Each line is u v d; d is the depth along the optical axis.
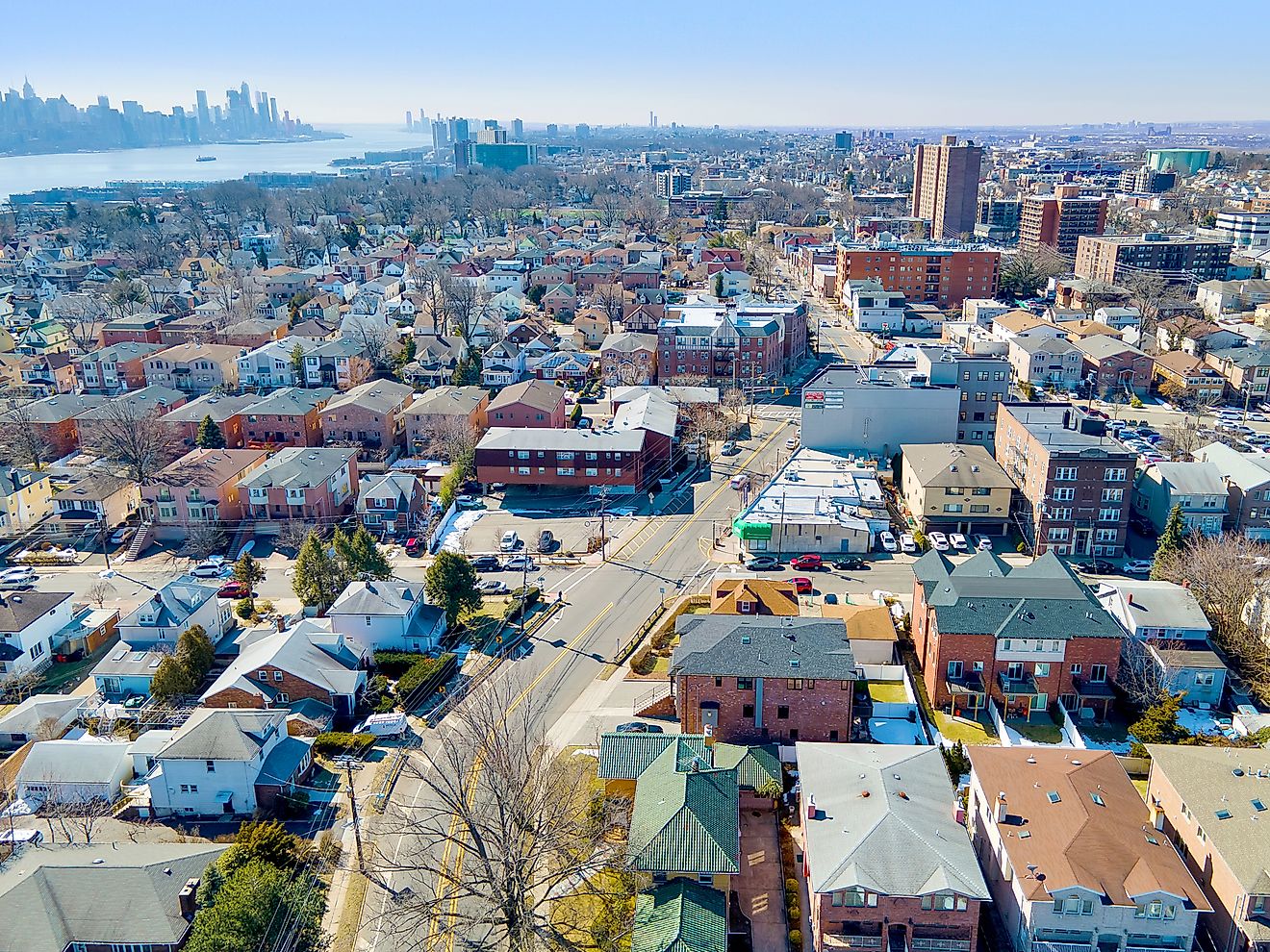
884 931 48.88
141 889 51.50
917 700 73.31
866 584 93.94
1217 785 55.25
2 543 105.50
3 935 48.75
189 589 83.19
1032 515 101.81
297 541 101.25
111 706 74.25
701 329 164.38
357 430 130.75
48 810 62.34
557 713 72.00
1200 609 77.56
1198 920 52.69
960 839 52.06
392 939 52.22
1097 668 70.69
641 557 100.69
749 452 133.12
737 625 70.62
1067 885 48.09
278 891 49.28
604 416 144.75
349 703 72.50
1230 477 104.12
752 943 51.59
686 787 55.31
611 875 54.38
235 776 61.88
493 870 53.00
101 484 110.00
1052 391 158.50
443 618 84.25
